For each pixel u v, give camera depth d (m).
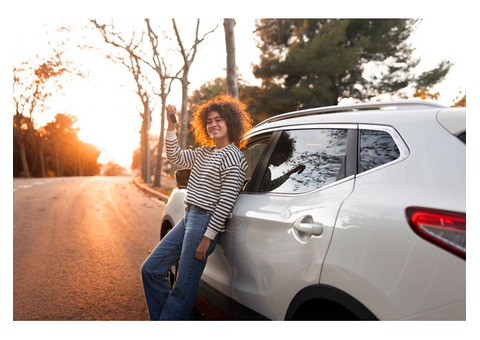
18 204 10.65
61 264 4.80
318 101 18.92
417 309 1.34
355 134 1.91
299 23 19.73
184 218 2.66
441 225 1.32
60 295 3.74
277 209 2.13
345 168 1.87
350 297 1.54
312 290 1.72
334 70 18.20
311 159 2.12
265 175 2.48
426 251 1.34
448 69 19.08
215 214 2.38
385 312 1.42
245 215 2.35
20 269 4.57
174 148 2.80
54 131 54.19
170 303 2.51
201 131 2.96
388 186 1.59
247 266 2.26
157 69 15.47
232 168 2.41
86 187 20.80
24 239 6.15
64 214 9.05
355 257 1.55
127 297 3.71
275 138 2.54
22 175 37.69
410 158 1.59
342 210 1.69
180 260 2.51
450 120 1.56
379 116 1.84
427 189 1.45
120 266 4.76
